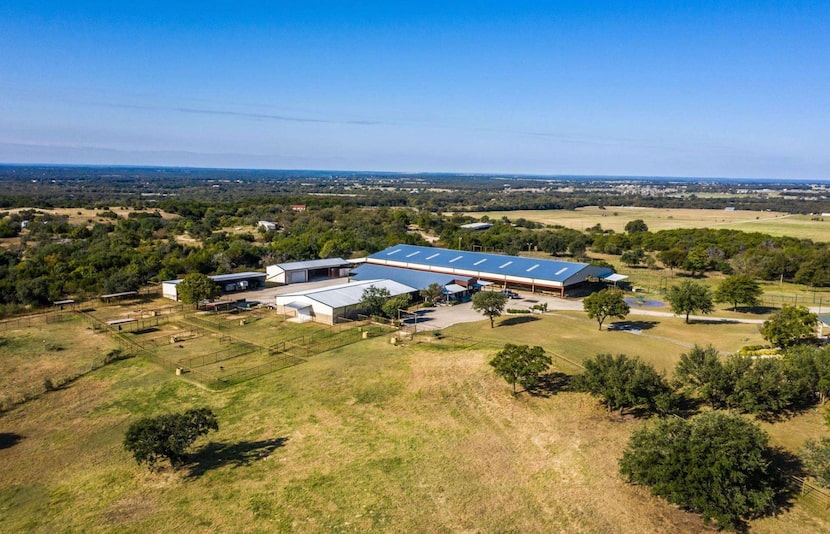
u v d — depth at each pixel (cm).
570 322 5956
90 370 4569
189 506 2659
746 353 4556
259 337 5497
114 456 3188
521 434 3362
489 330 5650
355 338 5425
